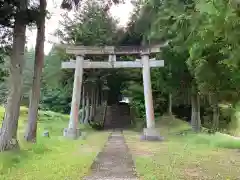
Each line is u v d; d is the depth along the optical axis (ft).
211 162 34.68
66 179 23.67
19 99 37.09
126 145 54.24
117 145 54.08
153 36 53.31
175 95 89.56
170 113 110.63
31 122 46.80
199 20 29.48
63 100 168.35
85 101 129.08
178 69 72.28
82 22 78.13
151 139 66.13
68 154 39.58
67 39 90.94
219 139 55.67
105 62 72.95
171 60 71.20
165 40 59.31
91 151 43.93
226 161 35.55
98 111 138.51
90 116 125.29
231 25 22.31
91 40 73.10
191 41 38.37
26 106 144.46
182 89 80.07
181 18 33.06
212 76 48.73
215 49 42.91
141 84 114.21
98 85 123.75
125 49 71.36
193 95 82.89
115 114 141.18
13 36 36.96
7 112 36.32
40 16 37.93
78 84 72.33
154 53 71.92
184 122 105.60
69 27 89.71
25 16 36.27
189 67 61.16
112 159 35.68
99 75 109.29
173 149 48.19
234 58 29.17
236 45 24.98
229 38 23.17
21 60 37.11
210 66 47.14
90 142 59.26
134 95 114.52
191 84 75.31
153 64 71.77
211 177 25.77
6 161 30.12
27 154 36.60
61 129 88.84
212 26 24.52
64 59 100.48
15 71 36.78
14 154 33.83
